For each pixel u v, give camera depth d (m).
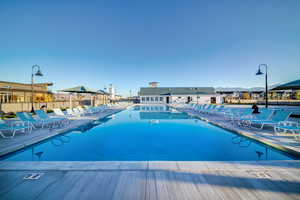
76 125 7.30
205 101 32.59
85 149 4.65
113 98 43.53
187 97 32.56
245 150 4.46
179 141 5.46
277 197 1.93
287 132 5.63
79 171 2.58
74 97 24.50
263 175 2.46
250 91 32.88
